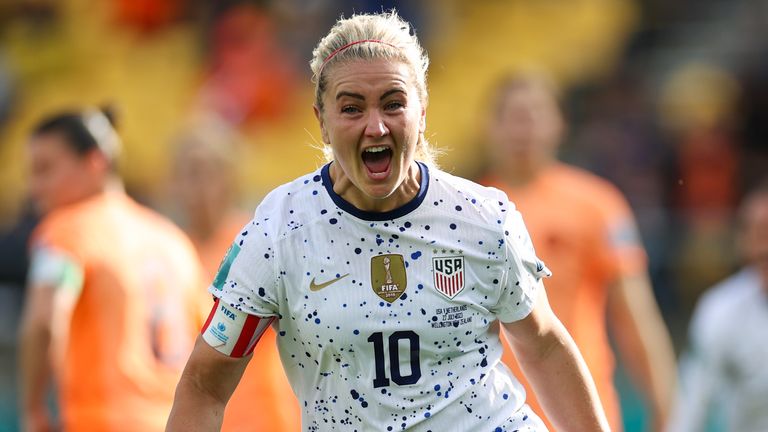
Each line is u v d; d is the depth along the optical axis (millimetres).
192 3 50594
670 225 40594
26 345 17906
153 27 52000
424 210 11219
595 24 52469
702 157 41906
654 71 50156
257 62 47344
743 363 20766
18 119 50500
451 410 11242
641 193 41344
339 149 10805
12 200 47719
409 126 10758
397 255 11102
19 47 53156
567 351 11961
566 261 21000
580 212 21141
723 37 51500
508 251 11320
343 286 11055
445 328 11133
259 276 11133
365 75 10617
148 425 17859
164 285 18719
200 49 49875
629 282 21266
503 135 21484
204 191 23547
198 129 23891
